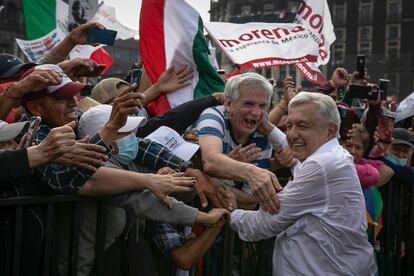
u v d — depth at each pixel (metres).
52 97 2.36
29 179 2.27
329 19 6.02
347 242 2.45
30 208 2.20
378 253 3.60
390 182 3.50
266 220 2.50
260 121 2.88
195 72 3.45
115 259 2.40
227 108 2.88
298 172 2.47
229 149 2.93
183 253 2.54
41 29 5.40
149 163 2.64
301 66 5.18
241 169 2.51
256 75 2.85
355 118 3.88
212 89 3.48
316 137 2.49
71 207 2.33
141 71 4.25
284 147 3.06
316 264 2.43
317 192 2.42
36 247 2.19
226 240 2.86
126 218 2.47
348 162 2.47
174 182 2.33
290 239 2.50
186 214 2.39
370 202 3.36
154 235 2.62
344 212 2.43
